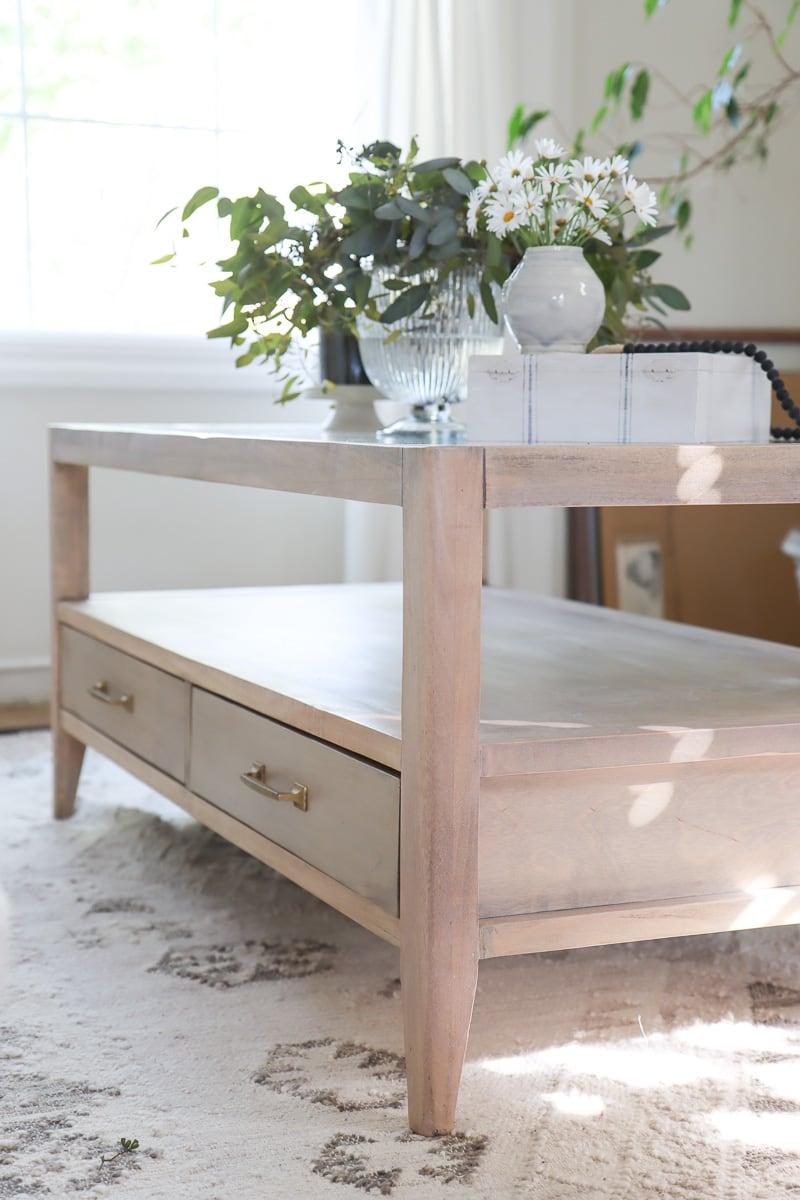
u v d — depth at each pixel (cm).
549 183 155
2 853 192
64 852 193
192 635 181
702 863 126
